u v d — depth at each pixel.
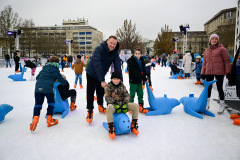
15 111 4.76
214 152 2.68
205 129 3.51
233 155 2.59
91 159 2.52
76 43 83.81
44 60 31.39
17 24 34.69
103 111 4.61
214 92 7.00
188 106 4.46
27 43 47.84
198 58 9.04
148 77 7.51
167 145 2.90
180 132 3.39
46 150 2.78
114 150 2.76
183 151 2.71
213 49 4.55
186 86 8.55
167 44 46.44
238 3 7.74
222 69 4.42
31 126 3.28
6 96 6.55
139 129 3.55
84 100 5.95
